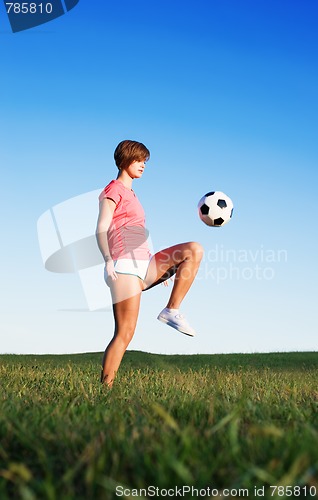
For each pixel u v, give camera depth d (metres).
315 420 3.55
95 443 2.56
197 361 14.73
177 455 2.41
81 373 8.03
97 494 2.16
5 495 2.13
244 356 16.23
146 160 6.43
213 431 2.79
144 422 3.21
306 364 14.23
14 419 3.20
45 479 2.33
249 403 3.73
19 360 12.93
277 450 2.46
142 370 9.84
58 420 3.16
